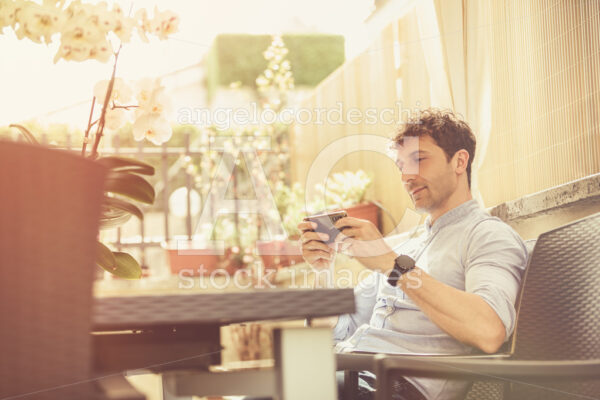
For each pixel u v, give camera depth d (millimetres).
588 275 1354
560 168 2146
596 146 2006
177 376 891
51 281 580
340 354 1496
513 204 2117
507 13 2424
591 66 2090
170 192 4965
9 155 555
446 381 1433
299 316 785
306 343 789
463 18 2639
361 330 1746
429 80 2988
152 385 875
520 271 1557
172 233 4883
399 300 1715
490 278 1522
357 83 4047
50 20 994
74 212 590
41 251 572
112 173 1031
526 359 1327
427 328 1646
